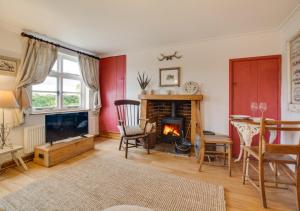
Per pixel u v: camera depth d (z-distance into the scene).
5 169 2.63
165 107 4.25
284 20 2.63
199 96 3.41
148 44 3.81
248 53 3.18
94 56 4.50
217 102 3.43
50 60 3.30
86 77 4.21
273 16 2.51
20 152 2.88
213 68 3.45
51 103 3.62
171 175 2.46
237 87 3.29
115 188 2.10
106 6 2.25
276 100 3.03
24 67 2.87
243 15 2.49
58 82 3.75
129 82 4.34
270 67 3.05
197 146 3.10
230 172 2.46
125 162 2.95
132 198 1.89
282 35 2.91
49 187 2.10
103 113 4.74
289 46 2.59
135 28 2.95
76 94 4.23
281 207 1.76
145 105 3.84
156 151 3.54
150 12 2.41
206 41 3.50
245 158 2.24
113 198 1.89
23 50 2.89
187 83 3.64
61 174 2.46
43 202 1.81
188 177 2.42
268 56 3.04
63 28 2.94
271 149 1.69
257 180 2.27
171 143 4.02
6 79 2.73
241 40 3.22
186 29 2.99
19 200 1.84
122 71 4.42
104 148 3.75
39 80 3.12
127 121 4.34
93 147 3.72
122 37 3.37
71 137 3.44
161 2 2.16
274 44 3.00
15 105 2.54
